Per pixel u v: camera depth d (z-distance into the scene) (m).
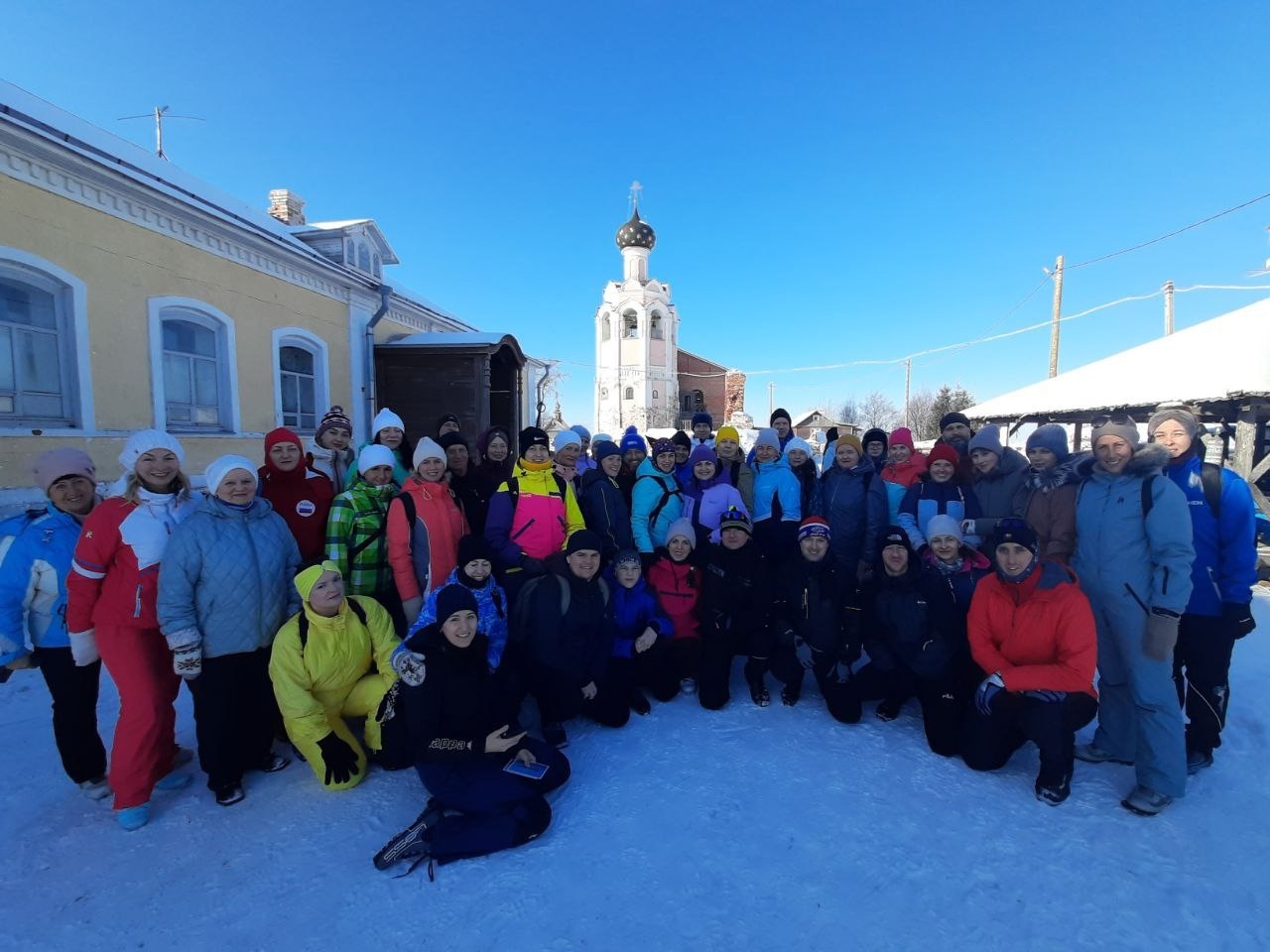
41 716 3.54
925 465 4.52
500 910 2.17
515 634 3.28
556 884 2.29
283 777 3.00
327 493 3.62
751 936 2.07
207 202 6.20
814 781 2.95
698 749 3.25
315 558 3.49
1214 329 8.20
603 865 2.39
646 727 3.50
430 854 2.39
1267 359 6.72
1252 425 6.77
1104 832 2.59
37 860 2.41
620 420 41.19
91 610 2.60
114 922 2.12
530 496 3.73
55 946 2.02
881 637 3.55
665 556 3.98
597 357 43.78
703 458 4.62
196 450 6.34
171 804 2.78
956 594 3.33
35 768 3.04
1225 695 2.99
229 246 6.70
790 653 3.77
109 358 5.41
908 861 2.42
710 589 3.81
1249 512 2.89
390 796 2.85
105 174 5.21
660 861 2.41
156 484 2.74
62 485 2.74
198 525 2.67
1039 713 2.82
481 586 3.09
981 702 2.98
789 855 2.45
